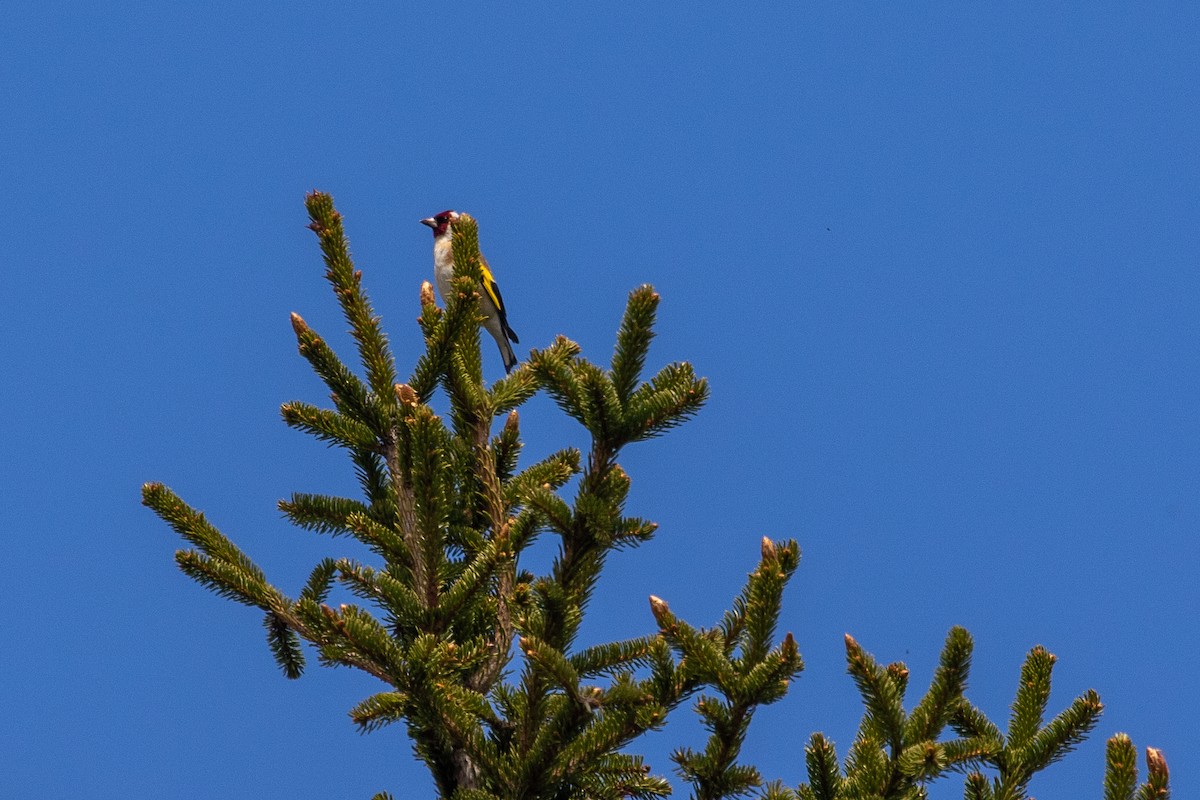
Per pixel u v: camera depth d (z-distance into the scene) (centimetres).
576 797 1095
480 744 1055
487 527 1370
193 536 1202
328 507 1352
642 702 991
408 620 1141
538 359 1054
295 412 1320
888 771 963
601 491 1052
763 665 930
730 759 977
